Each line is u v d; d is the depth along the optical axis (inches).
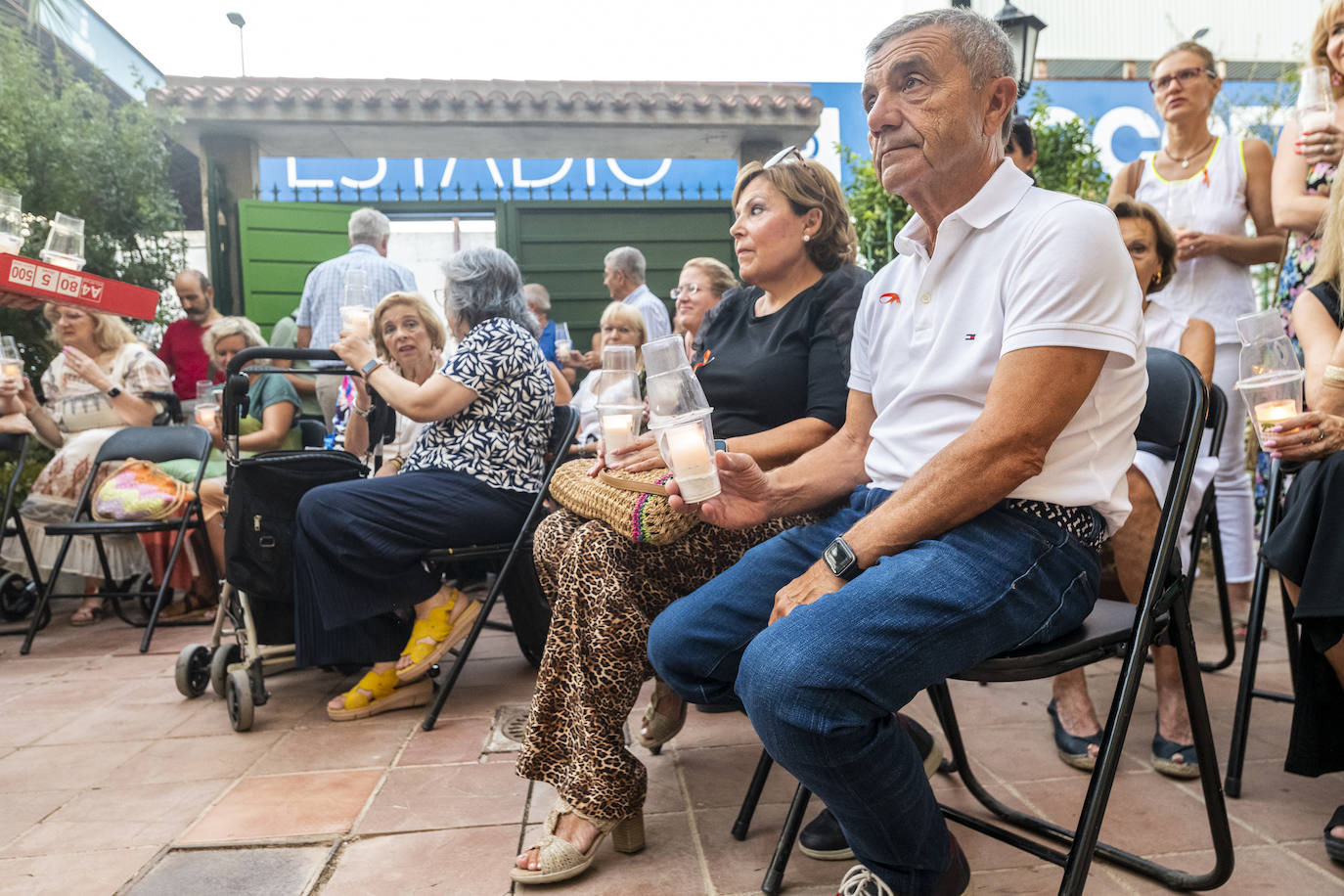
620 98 282.2
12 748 102.7
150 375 183.2
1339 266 82.2
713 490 57.6
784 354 80.4
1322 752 71.4
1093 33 391.5
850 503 68.0
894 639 48.8
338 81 283.7
